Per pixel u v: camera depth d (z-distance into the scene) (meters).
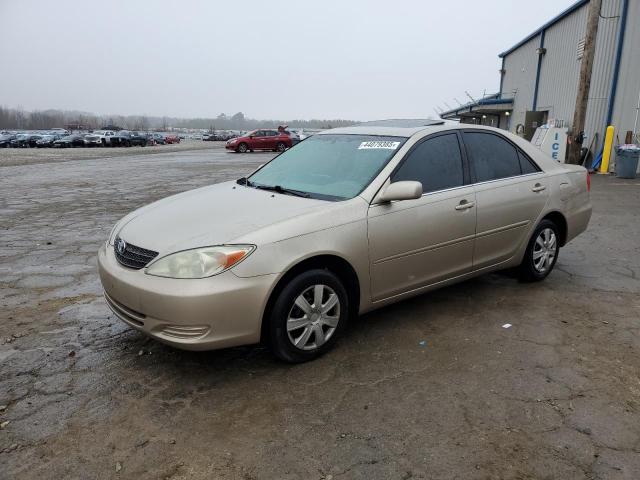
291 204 3.56
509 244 4.55
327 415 2.86
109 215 8.93
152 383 3.20
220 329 3.03
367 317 4.20
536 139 17.05
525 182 4.63
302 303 3.30
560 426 2.75
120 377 3.27
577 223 5.19
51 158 26.39
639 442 2.62
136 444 2.62
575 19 18.36
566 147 16.16
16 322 4.12
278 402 2.99
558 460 2.49
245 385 3.17
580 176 5.26
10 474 2.40
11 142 47.53
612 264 5.70
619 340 3.78
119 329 3.98
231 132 102.88
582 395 3.05
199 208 3.67
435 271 4.02
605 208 9.12
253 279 3.06
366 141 4.20
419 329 3.96
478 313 4.27
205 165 20.64
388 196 3.55
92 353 3.59
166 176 15.82
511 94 27.25
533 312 4.30
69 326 4.04
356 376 3.28
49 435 2.68
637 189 11.57
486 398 3.02
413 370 3.35
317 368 3.38
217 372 3.33
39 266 5.70
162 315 3.02
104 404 2.97
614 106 15.41
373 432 2.71
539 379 3.23
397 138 4.07
